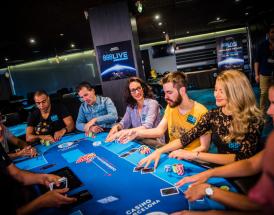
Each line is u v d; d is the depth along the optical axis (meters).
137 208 1.33
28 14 5.20
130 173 1.79
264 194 0.52
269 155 0.52
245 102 1.79
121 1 4.71
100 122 3.51
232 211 1.13
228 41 11.27
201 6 6.86
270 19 9.03
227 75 1.83
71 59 13.45
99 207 1.40
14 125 8.28
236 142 1.86
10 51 9.55
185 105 2.35
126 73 4.88
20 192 1.74
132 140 2.61
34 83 13.88
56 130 3.79
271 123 4.34
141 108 3.14
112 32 4.84
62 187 1.71
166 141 2.87
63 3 4.66
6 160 1.86
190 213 1.16
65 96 9.41
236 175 1.46
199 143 2.34
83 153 2.47
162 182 1.58
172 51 13.06
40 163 2.38
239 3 7.10
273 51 4.25
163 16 7.46
